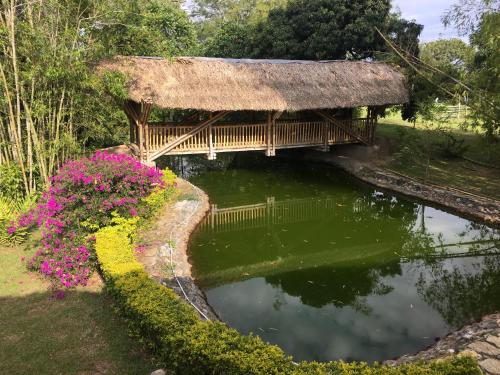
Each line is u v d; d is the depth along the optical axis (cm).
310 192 1411
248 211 1255
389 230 1102
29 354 473
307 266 871
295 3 2019
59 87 930
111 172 784
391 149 1703
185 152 1320
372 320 661
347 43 1872
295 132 1488
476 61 1236
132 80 1143
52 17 898
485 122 1096
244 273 827
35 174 960
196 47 2467
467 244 1005
